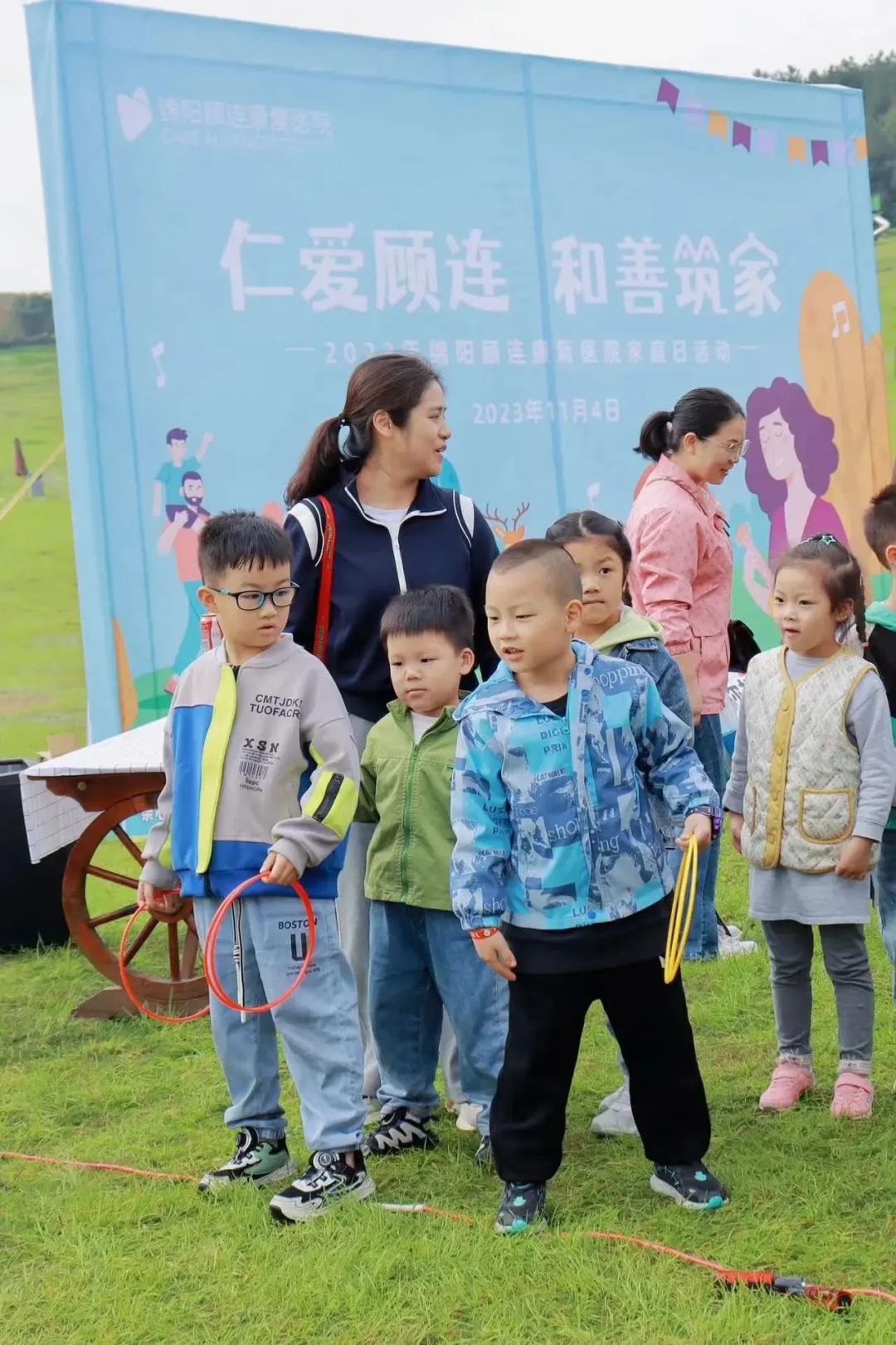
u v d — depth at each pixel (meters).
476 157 7.13
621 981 2.80
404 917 3.27
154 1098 3.83
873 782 3.27
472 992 3.18
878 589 8.59
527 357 7.32
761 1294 2.53
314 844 2.96
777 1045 3.86
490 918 2.78
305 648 3.50
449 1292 2.61
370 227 6.89
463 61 7.06
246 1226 2.93
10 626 11.84
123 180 6.32
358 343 6.88
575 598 2.78
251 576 3.03
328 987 3.08
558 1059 2.84
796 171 8.13
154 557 6.47
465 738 2.85
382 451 3.44
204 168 6.49
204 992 4.57
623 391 7.61
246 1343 2.50
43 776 4.52
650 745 2.87
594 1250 2.73
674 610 4.42
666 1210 2.90
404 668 3.22
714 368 7.90
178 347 6.48
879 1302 2.48
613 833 2.78
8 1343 2.56
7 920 5.36
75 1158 3.42
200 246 6.50
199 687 3.15
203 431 6.54
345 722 3.08
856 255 8.39
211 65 6.48
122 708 6.45
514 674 2.86
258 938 3.06
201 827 3.07
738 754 3.57
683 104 7.71
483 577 3.60
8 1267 2.87
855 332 8.43
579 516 3.46
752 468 8.11
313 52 6.69
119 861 6.43
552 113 7.34
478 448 7.23
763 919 3.44
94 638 6.43
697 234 7.81
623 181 7.56
